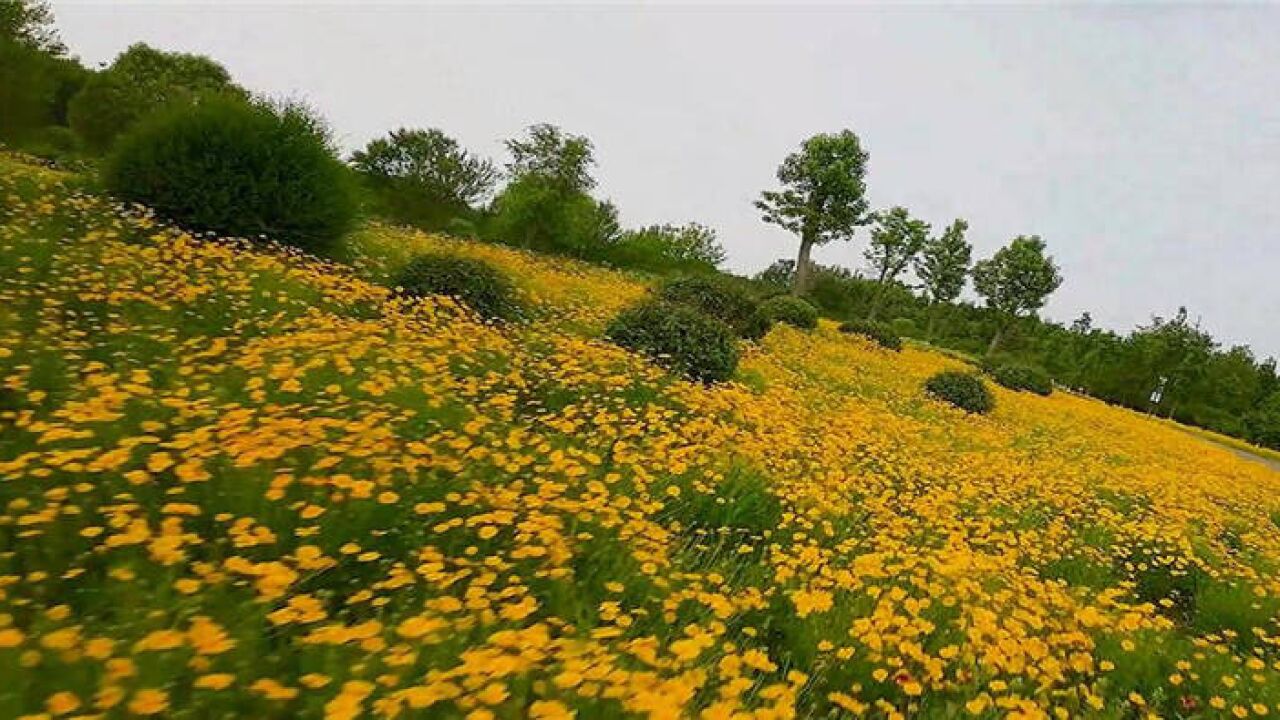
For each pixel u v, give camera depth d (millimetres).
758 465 5805
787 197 49000
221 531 3174
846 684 3363
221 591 2504
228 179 10031
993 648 3516
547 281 15375
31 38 32969
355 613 2955
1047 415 19016
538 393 6973
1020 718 2928
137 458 3500
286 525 3266
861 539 5246
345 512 3414
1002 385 26875
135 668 1931
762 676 3102
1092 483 9977
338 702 1845
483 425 4910
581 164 34344
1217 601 5895
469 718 1914
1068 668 3922
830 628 3664
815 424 8352
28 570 2717
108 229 9039
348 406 4625
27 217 9109
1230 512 10781
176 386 4750
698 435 6262
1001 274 56875
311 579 3057
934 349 40031
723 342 9758
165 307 6551
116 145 10750
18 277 6973
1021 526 6965
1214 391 48344
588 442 5406
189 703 2020
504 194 34781
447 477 4094
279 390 4699
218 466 3525
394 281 10023
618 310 13234
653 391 7504
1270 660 4984
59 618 2186
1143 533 7180
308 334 5918
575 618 3146
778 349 16312
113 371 5184
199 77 43500
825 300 69688
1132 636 4441
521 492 4125
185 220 9906
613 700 2277
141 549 2881
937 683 3256
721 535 4719
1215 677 4277
